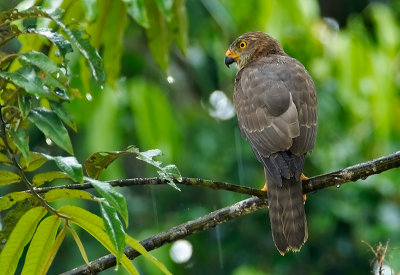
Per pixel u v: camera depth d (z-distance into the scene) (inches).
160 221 583.2
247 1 458.0
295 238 298.2
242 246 610.9
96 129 456.1
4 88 223.8
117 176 468.8
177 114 581.0
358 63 505.0
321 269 605.0
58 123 209.2
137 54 555.5
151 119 473.1
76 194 223.9
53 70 209.3
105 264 265.4
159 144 473.4
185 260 603.5
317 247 606.2
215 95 606.2
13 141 216.8
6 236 238.2
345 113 569.9
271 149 323.9
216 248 611.2
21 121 227.3
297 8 457.1
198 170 573.3
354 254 601.6
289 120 332.5
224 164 578.9
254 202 293.3
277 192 304.0
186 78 610.2
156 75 586.2
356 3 698.2
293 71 361.7
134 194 588.1
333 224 604.7
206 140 578.6
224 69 567.2
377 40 534.0
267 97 344.5
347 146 567.8
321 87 569.9
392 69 537.6
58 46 223.6
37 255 231.5
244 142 580.4
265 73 360.2
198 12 556.1
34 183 232.1
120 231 207.9
